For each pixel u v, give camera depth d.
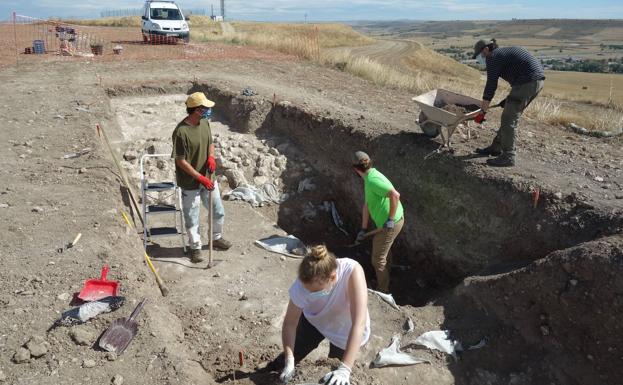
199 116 5.26
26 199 5.97
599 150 7.53
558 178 6.13
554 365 4.48
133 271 4.78
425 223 6.95
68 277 4.49
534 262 4.84
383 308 5.16
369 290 5.43
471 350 4.69
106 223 5.52
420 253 7.05
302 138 9.40
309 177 8.82
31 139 8.15
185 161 5.33
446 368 4.47
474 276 5.48
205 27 40.88
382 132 8.02
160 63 15.27
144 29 21.77
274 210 8.10
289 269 5.96
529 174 6.21
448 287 6.44
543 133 8.67
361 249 7.84
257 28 47.62
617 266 4.27
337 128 8.63
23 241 5.03
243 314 5.01
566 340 4.50
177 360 3.73
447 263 6.63
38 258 4.75
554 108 10.23
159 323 4.15
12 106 10.07
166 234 5.98
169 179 8.11
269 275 5.79
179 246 6.33
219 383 3.94
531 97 6.07
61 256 4.80
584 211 5.29
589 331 4.37
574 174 6.33
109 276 4.55
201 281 5.56
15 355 3.58
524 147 7.50
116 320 3.98
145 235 5.97
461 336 4.82
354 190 8.15
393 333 4.82
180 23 21.52
